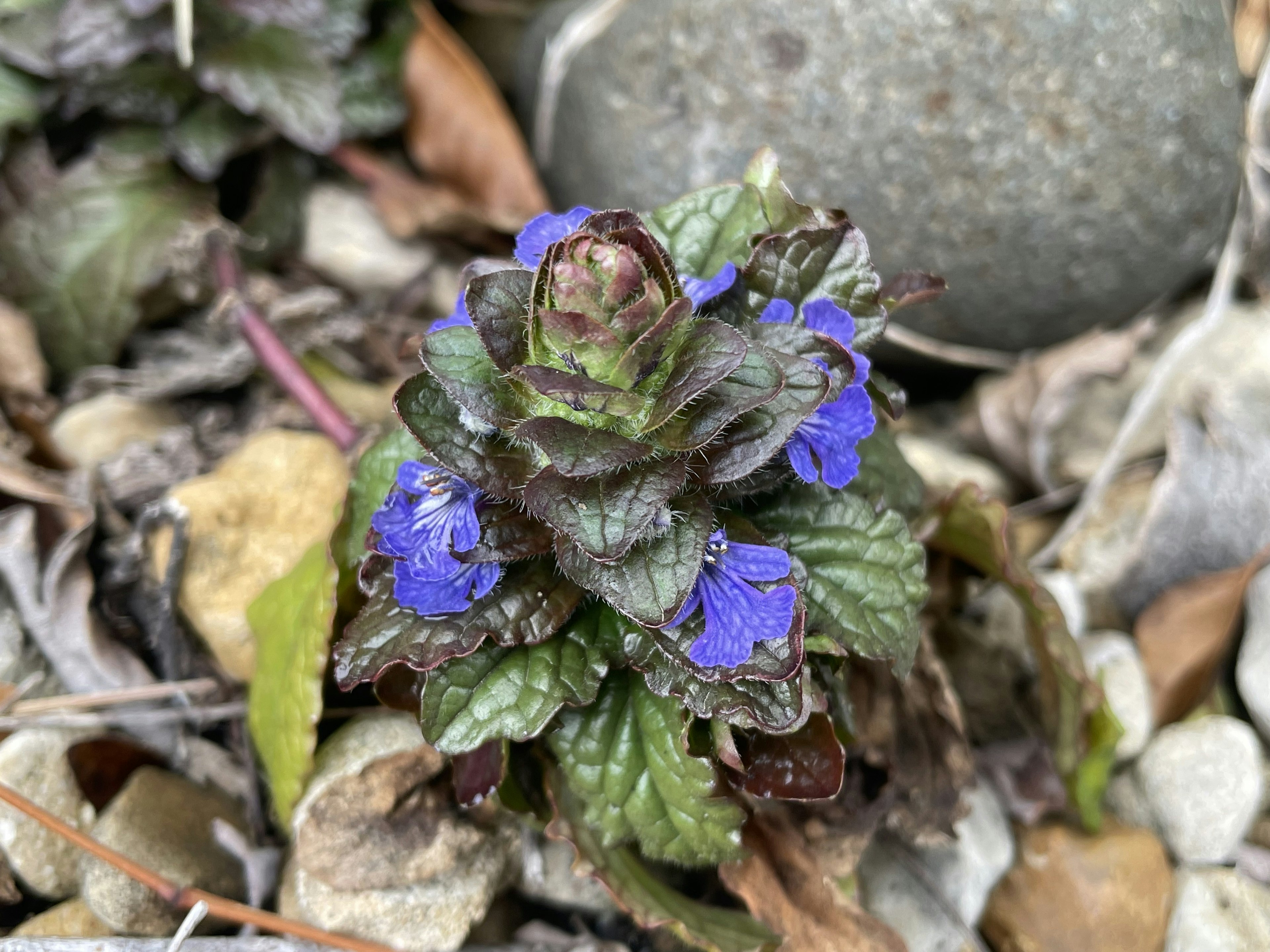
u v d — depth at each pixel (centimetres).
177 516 14
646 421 8
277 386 17
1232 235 18
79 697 13
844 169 16
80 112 17
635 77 17
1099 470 17
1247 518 15
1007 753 14
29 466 14
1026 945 13
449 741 9
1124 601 16
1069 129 15
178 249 17
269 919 11
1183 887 13
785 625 9
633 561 9
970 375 19
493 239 19
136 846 11
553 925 12
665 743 10
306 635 11
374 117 18
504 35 22
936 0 15
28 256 16
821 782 10
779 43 16
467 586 9
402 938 11
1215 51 16
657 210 11
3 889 12
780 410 9
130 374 16
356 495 11
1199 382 17
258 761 13
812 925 11
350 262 18
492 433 9
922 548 10
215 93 17
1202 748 14
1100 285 17
